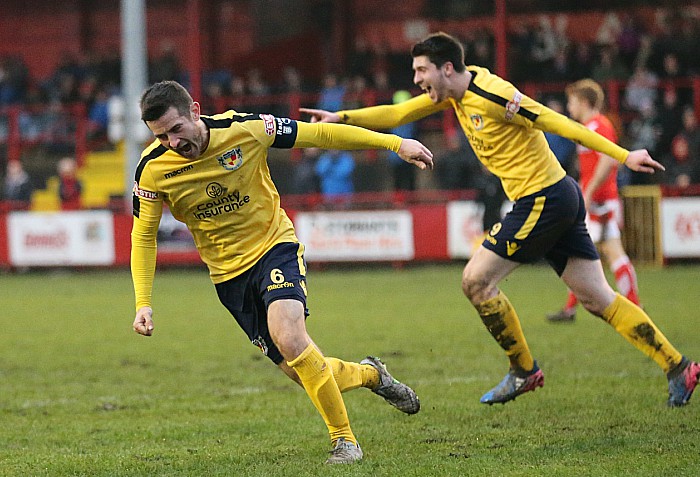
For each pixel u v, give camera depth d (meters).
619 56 48.31
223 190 11.26
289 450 12.20
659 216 37.72
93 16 62.91
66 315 27.81
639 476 10.33
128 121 43.22
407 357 19.27
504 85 13.52
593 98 21.25
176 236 41.66
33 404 15.83
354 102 48.50
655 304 26.27
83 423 14.30
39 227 42.34
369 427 13.36
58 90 56.50
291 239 11.65
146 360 20.05
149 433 13.47
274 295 11.14
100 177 54.19
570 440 12.18
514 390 14.01
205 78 54.69
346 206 41.41
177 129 10.64
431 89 13.85
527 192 13.67
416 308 27.19
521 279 35.09
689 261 39.22
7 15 63.41
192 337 23.12
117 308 29.31
